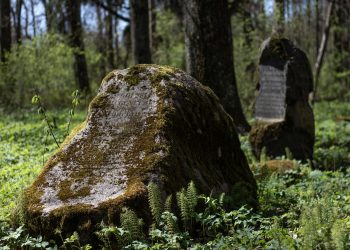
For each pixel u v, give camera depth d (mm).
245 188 6582
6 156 9992
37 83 19031
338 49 28438
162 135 5945
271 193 7148
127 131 6074
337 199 6777
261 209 6566
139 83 6461
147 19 17906
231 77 12953
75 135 6160
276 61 11391
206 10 12688
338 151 11703
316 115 19859
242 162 7141
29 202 5551
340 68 27797
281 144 11133
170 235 5102
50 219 5375
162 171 5676
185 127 6230
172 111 6176
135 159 5785
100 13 30094
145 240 5199
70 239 5160
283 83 11227
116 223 5301
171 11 25391
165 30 24641
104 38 31172
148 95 6336
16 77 18891
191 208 5445
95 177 5707
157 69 6594
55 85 19781
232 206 6207
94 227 5301
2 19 22094
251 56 20750
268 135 11203
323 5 31906
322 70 27344
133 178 5621
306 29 29250
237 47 21141
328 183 7695
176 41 24688
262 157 10156
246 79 21016
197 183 5980
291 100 11117
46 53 19266
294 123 11086
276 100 11398
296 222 5719
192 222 5656
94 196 5531
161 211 5348
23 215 5465
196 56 12844
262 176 7934
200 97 6703
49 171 5832
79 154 5945
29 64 18953
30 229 5441
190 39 12906
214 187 6203
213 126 6688
